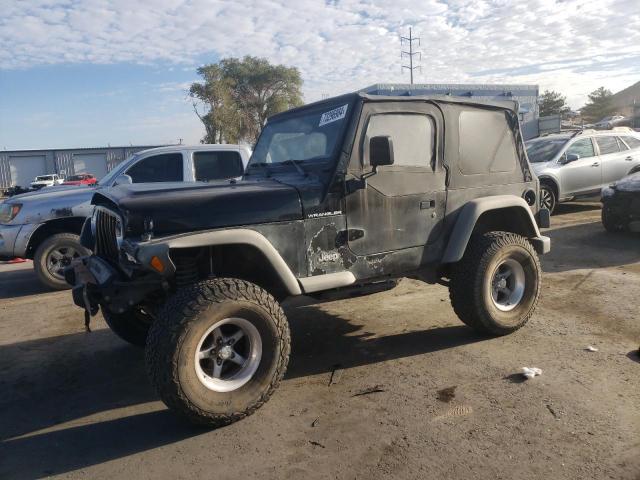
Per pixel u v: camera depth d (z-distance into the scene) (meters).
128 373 4.46
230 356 3.49
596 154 12.05
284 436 3.31
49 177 43.47
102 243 4.18
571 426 3.24
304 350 4.76
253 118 44.41
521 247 4.77
